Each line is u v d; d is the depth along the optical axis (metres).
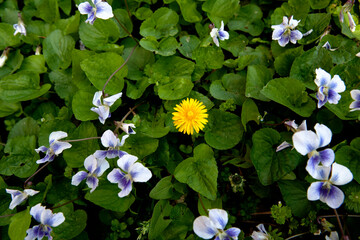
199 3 0.44
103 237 0.39
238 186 0.38
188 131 0.36
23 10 0.46
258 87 0.39
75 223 0.37
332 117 0.39
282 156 0.37
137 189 0.40
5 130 0.44
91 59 0.39
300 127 0.35
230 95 0.40
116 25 0.42
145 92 0.42
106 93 0.39
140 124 0.39
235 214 0.40
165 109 0.41
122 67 0.40
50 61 0.42
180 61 0.41
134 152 0.38
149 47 0.41
